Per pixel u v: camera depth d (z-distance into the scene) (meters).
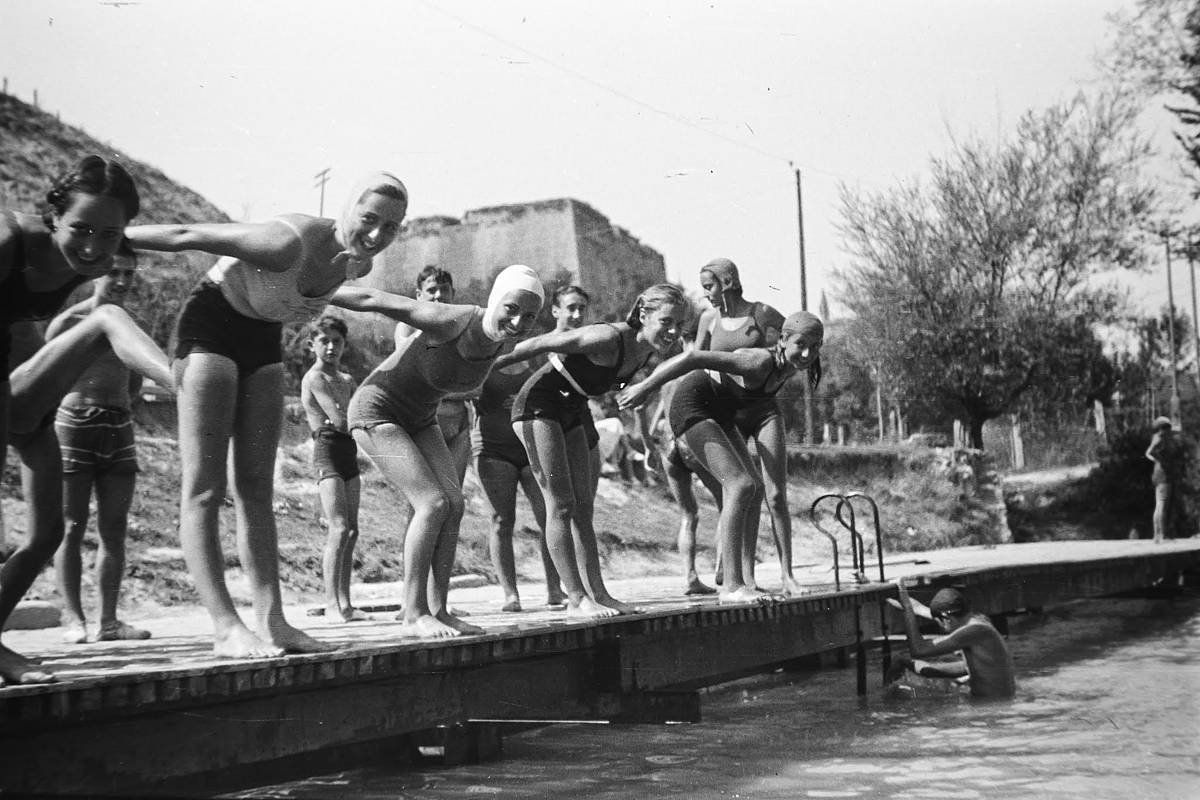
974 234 21.67
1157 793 5.25
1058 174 19.89
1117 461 22.70
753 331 9.28
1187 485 20.08
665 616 7.06
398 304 5.95
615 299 15.94
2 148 13.53
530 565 14.86
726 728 7.04
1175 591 16.23
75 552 6.42
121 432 6.54
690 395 8.49
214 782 4.82
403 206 5.27
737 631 7.95
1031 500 23.42
